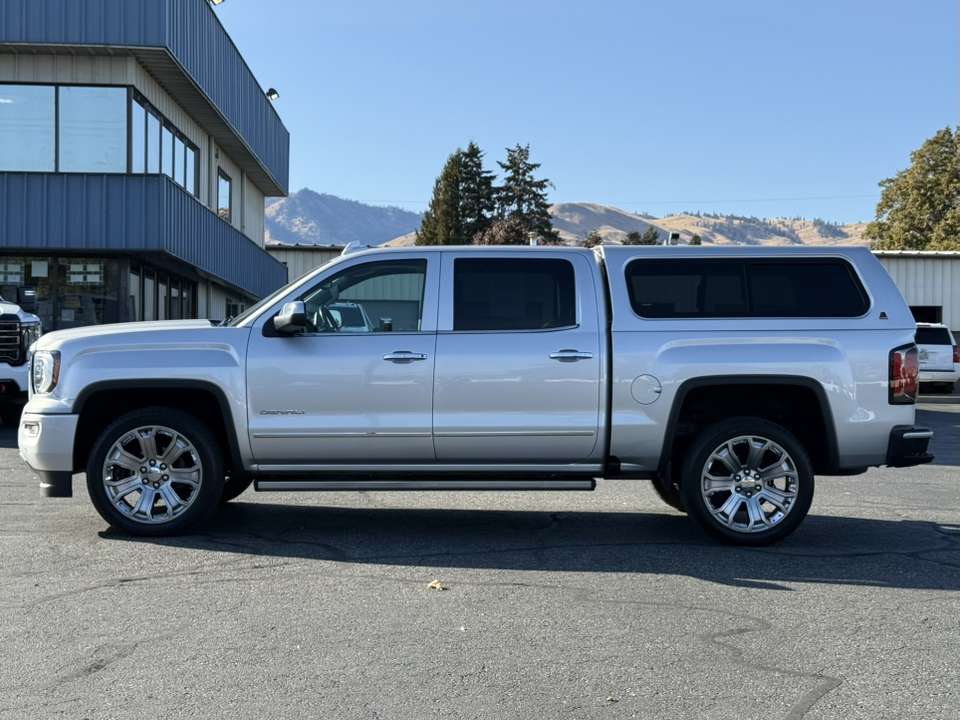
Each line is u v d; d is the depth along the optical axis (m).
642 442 7.00
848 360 6.96
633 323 7.02
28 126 19.84
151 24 19.31
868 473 11.27
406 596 5.56
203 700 3.98
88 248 19.62
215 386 6.96
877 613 5.33
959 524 8.02
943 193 66.31
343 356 6.98
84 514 7.89
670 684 4.21
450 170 88.88
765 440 6.99
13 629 4.90
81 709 3.88
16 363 13.49
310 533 7.31
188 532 7.19
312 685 4.16
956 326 37.25
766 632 4.96
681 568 6.32
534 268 7.16
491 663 4.46
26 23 19.05
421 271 7.17
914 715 3.89
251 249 30.12
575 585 5.85
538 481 7.15
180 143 24.16
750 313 7.05
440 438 6.98
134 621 5.04
